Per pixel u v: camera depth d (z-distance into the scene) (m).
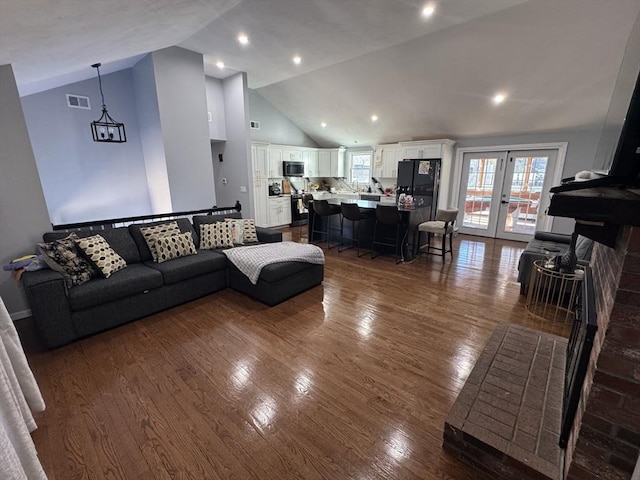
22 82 3.34
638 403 1.04
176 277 3.09
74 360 2.30
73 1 1.82
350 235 5.71
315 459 1.52
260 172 7.04
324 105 6.71
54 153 4.38
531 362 1.94
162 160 4.44
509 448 1.38
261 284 3.20
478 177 6.52
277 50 4.25
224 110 5.68
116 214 4.97
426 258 4.96
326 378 2.10
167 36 3.55
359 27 3.50
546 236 4.18
